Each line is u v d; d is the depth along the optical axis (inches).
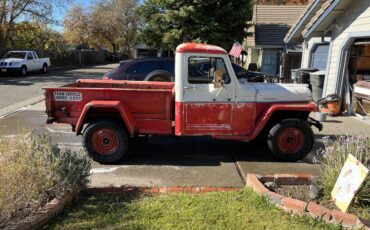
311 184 181.9
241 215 161.0
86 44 1973.4
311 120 262.2
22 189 151.8
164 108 244.5
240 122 245.9
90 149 240.2
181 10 909.2
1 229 134.9
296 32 521.7
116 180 211.9
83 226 149.9
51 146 187.2
